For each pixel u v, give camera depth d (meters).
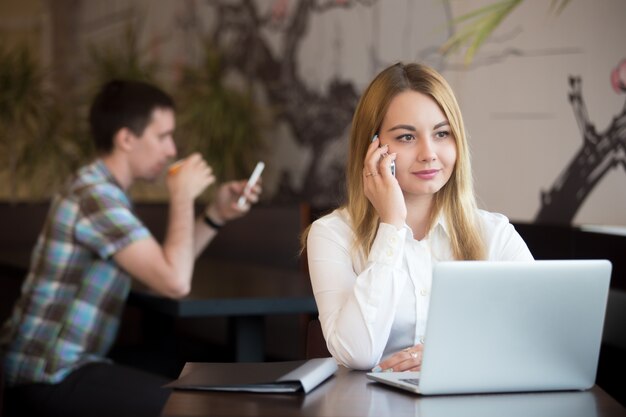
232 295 3.91
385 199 2.46
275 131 6.50
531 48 4.48
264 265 5.55
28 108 6.87
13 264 5.11
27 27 9.26
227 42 7.05
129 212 3.78
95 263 3.76
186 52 7.54
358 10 5.68
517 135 4.59
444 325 1.97
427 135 2.52
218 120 6.40
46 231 3.79
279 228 5.47
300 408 1.86
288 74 6.38
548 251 4.02
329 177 5.96
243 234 5.69
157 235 6.04
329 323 2.47
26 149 6.86
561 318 2.04
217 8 7.15
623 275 3.48
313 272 2.61
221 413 1.81
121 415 3.53
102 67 7.22
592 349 2.09
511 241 2.74
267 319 5.64
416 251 2.62
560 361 2.06
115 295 3.80
